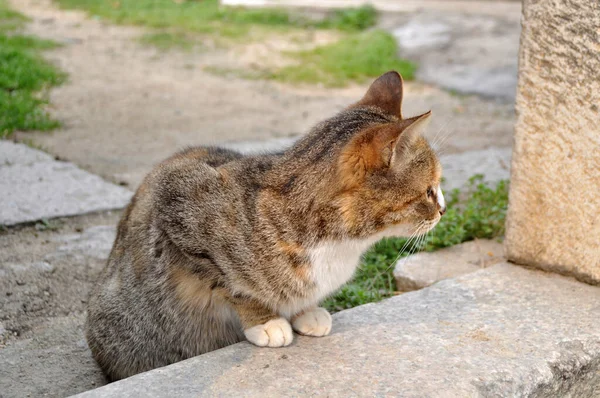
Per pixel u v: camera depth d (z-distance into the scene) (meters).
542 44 1.18
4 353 1.17
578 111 1.17
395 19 3.46
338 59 2.88
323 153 1.04
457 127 2.21
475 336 1.09
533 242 1.23
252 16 3.57
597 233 1.18
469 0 3.86
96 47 2.93
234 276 1.04
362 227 1.04
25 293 1.27
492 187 1.61
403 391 1.00
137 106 2.25
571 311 1.14
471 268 1.32
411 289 1.31
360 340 1.08
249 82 2.62
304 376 1.02
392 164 1.03
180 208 1.05
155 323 1.10
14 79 2.26
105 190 1.55
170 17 3.45
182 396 0.98
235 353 1.05
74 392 1.11
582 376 1.07
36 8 3.52
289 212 1.03
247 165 1.07
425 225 1.08
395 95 1.11
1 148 1.68
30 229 1.42
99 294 1.13
